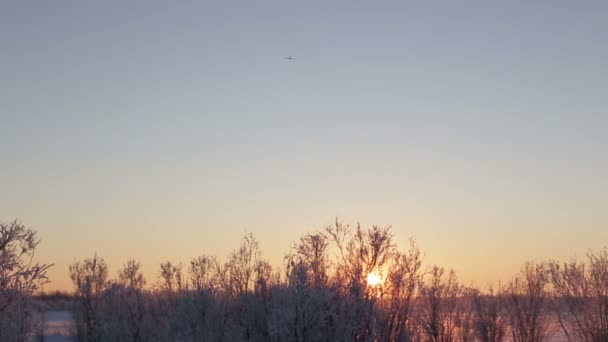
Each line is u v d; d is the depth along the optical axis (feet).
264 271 86.74
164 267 103.19
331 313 75.61
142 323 103.19
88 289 109.91
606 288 115.44
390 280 81.15
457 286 115.44
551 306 119.75
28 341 57.36
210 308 86.79
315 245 80.28
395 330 80.43
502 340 116.16
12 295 55.42
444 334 110.42
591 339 114.32
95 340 106.52
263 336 81.46
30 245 56.44
